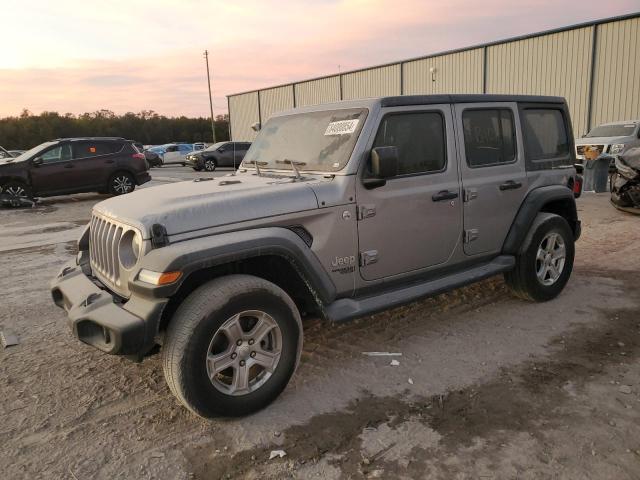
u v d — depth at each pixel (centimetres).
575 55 2109
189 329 286
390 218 384
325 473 265
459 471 263
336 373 373
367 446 287
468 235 439
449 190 419
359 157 365
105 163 1459
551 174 508
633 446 279
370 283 384
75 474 269
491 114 457
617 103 1995
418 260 410
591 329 438
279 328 320
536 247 479
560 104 524
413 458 275
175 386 291
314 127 409
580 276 588
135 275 294
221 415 304
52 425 315
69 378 375
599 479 254
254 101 4141
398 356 398
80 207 1336
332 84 3388
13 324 483
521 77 2323
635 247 712
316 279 341
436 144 415
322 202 349
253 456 280
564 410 316
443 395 339
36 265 709
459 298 523
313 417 317
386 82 3017
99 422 317
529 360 385
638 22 1891
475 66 2514
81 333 310
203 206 313
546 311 482
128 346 283
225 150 2886
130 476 266
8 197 1319
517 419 308
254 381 321
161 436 301
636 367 369
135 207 331
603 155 1299
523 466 265
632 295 519
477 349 406
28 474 269
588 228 853
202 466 273
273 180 380
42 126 8900
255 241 308
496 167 457
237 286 301
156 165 3322
